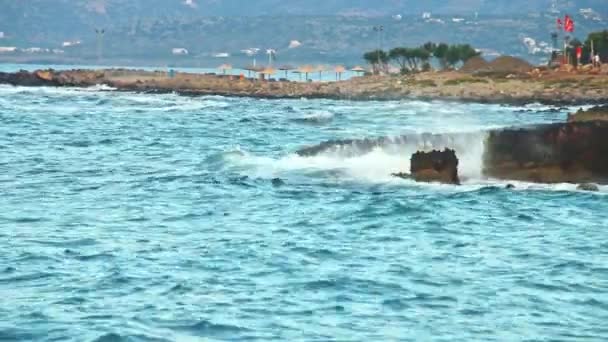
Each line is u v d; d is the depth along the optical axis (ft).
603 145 382.42
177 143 615.16
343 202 350.84
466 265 254.06
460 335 198.90
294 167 426.10
